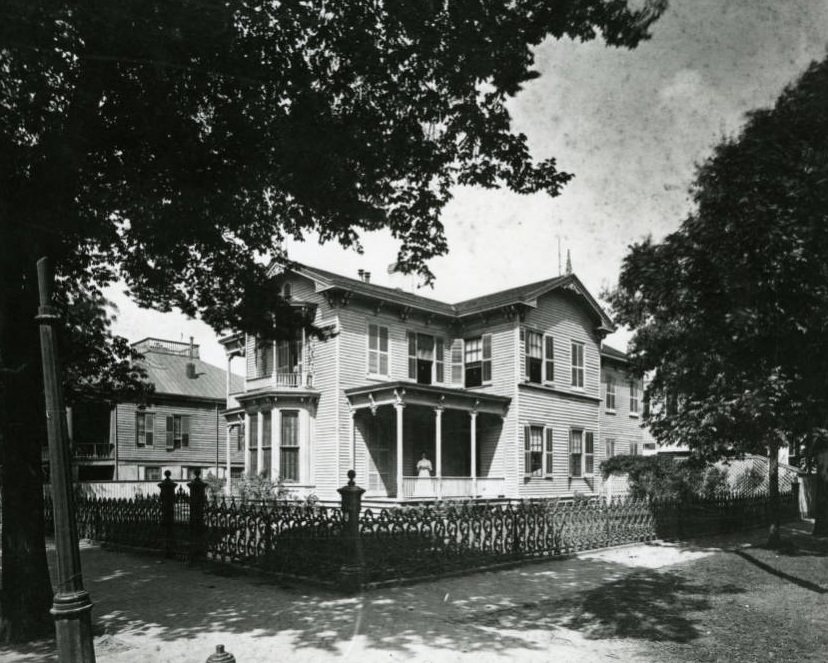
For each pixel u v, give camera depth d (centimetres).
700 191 1039
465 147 894
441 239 1015
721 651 649
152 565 1263
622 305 1659
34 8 616
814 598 911
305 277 2436
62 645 463
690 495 1942
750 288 1139
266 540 1120
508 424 2523
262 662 635
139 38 671
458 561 1131
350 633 736
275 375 2405
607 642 689
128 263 1122
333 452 2288
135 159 856
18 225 753
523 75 789
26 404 778
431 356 2677
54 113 737
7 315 769
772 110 849
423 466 2267
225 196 923
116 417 3747
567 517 1393
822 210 1010
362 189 933
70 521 478
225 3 674
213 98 801
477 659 636
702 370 1431
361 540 991
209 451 4141
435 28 748
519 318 2552
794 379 1261
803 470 2636
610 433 3256
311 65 790
